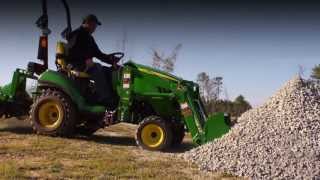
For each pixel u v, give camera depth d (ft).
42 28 40.24
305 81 35.78
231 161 29.76
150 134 35.24
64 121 36.83
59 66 38.19
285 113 32.68
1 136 36.88
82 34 37.63
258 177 28.43
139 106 36.99
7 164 28.55
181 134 37.55
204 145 32.09
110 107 37.63
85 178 26.63
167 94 35.83
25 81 40.14
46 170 27.81
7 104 39.78
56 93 37.27
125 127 48.80
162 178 27.32
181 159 31.78
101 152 33.12
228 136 31.89
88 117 37.68
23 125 42.91
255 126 32.17
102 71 37.52
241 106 77.36
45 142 35.01
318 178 27.81
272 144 30.50
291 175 28.14
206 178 28.02
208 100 77.66
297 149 29.91
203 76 78.18
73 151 32.86
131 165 29.63
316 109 33.09
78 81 37.52
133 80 36.78
